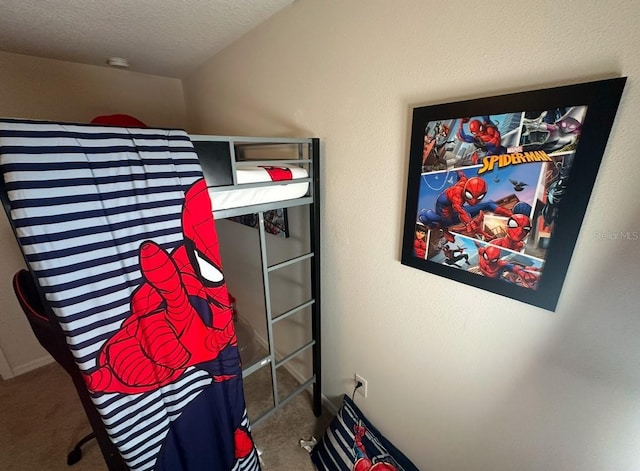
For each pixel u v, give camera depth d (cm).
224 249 254
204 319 100
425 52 85
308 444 152
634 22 53
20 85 183
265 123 159
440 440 115
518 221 74
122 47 168
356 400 154
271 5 124
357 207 121
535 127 67
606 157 60
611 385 69
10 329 204
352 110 111
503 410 92
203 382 105
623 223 60
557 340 75
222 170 97
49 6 117
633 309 62
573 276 69
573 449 79
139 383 89
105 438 114
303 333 183
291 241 171
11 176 64
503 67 71
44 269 69
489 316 88
